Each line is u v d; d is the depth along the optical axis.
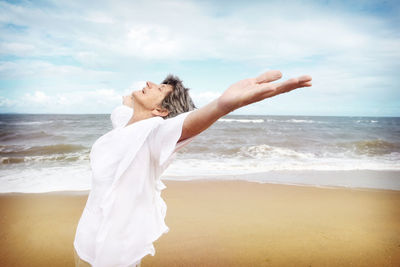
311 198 5.77
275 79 0.86
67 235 3.88
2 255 3.30
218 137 20.55
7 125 30.59
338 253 3.27
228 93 0.85
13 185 7.00
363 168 9.73
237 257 3.16
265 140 18.84
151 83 1.42
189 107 1.46
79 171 8.94
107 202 1.17
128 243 1.22
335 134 24.23
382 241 3.61
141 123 1.21
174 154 1.18
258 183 7.18
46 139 19.73
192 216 4.52
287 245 3.47
